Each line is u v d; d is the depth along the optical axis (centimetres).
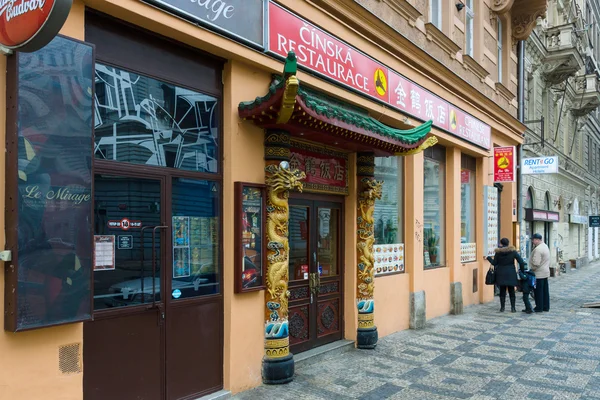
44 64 341
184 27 444
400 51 797
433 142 726
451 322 930
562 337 806
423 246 944
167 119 467
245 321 518
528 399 516
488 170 1245
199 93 498
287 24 558
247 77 532
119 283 417
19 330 322
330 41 627
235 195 509
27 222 329
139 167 436
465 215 1162
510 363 648
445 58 981
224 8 481
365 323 707
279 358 543
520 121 1419
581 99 2453
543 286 1073
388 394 524
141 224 438
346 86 651
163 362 446
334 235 721
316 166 659
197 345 480
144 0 407
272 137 545
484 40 1209
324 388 537
